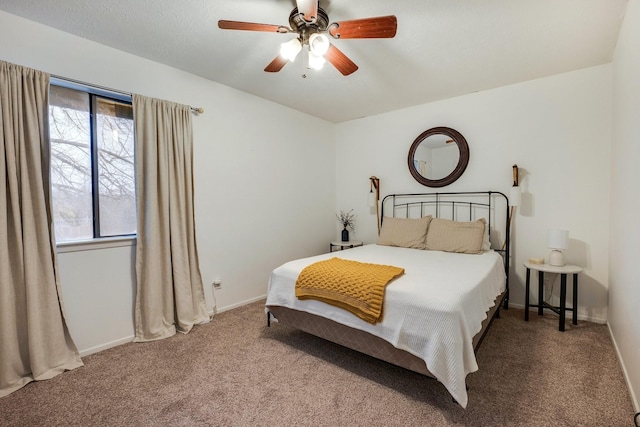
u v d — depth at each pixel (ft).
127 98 8.04
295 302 7.33
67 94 7.29
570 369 6.38
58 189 7.15
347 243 13.78
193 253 9.04
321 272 7.08
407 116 12.82
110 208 7.99
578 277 9.36
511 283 10.55
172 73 8.79
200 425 4.91
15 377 5.98
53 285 6.53
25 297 6.15
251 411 5.21
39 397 5.65
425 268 7.59
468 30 6.93
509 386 5.82
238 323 9.14
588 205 9.20
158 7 6.04
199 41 7.38
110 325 7.65
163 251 8.34
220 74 9.31
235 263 10.61
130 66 7.94
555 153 9.65
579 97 9.20
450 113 11.61
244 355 7.17
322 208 14.60
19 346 6.12
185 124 8.91
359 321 6.16
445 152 11.76
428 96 11.39
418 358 5.50
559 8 6.12
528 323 8.95
